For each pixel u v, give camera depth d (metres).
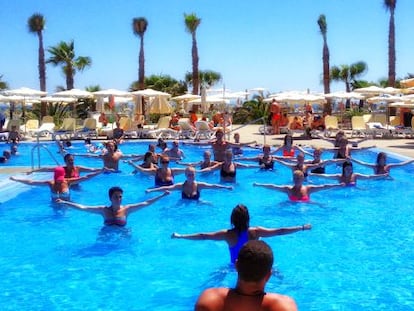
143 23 38.28
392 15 34.09
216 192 11.24
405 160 14.84
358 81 48.72
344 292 5.63
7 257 6.98
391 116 31.11
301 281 5.96
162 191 10.03
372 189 11.43
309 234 7.97
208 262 6.64
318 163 13.01
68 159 11.48
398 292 5.61
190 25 38.75
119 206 8.16
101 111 29.25
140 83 38.75
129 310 5.21
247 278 2.47
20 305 5.34
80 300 5.47
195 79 39.47
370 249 7.20
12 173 13.23
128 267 6.51
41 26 35.69
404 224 8.56
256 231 6.12
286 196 10.70
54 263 6.70
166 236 7.90
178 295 5.59
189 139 24.08
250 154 18.61
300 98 27.11
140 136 25.14
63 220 8.95
